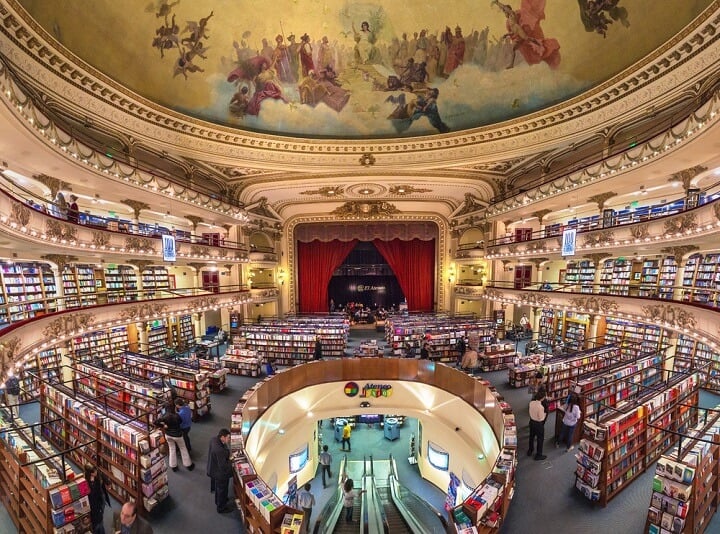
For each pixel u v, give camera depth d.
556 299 12.66
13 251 8.91
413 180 16.14
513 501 5.96
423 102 13.92
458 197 19.64
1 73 5.63
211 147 13.35
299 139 14.34
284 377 10.87
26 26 7.81
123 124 10.93
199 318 17.38
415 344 13.77
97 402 7.03
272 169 14.81
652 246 9.44
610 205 12.80
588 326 13.74
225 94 13.08
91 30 9.46
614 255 12.08
